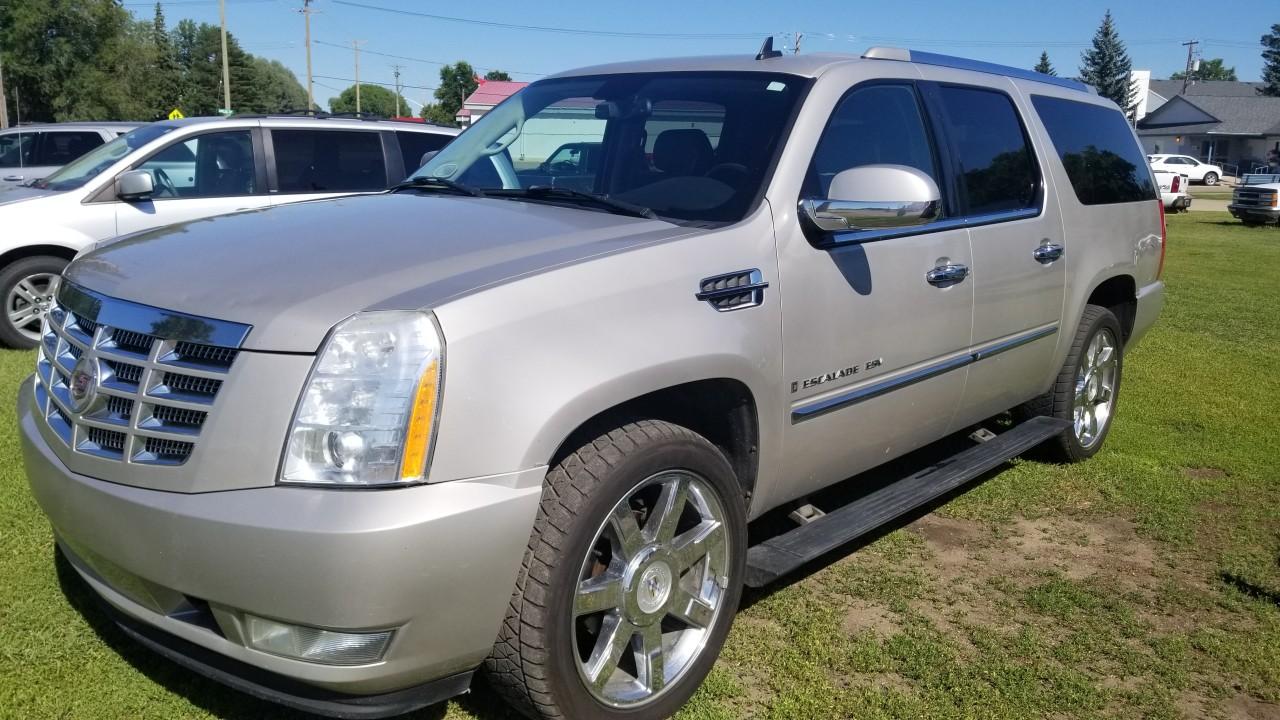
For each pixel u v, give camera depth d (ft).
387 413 7.54
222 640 7.96
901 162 12.46
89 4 167.32
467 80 328.49
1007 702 10.19
